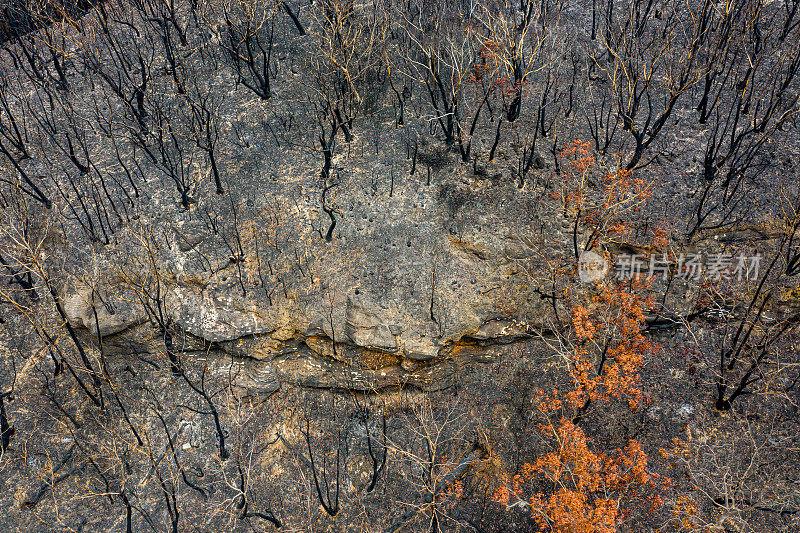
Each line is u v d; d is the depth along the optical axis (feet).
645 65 67.97
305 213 62.64
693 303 60.80
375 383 61.62
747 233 60.44
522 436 60.59
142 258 61.62
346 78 64.34
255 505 58.65
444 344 59.36
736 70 67.05
